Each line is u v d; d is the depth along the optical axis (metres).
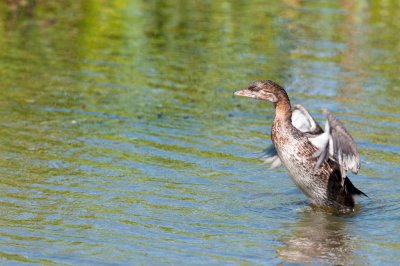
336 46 21.23
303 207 11.92
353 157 11.15
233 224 11.01
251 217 11.34
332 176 11.88
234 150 13.93
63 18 22.97
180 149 13.84
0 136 14.00
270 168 12.84
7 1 24.00
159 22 23.08
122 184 12.19
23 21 22.45
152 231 10.56
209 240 10.37
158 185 12.25
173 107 16.14
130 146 13.87
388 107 16.42
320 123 15.27
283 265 9.68
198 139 14.38
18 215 10.86
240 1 26.38
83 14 23.41
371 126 15.23
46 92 16.69
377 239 10.70
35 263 9.45
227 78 18.20
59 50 19.97
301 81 18.03
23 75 17.77
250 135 14.73
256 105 16.61
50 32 21.53
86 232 10.42
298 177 12.12
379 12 25.27
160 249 9.99
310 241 10.52
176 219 11.03
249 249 10.14
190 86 17.59
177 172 12.82
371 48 21.12
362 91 17.45
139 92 17.02
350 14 24.88
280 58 19.97
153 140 14.22
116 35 21.58
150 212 11.21
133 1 25.23
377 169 13.27
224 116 15.77
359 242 10.55
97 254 9.77
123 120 15.22
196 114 15.80
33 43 20.45
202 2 26.00
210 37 21.80
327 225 11.20
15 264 9.39
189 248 10.07
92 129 14.65
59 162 12.95
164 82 17.81
